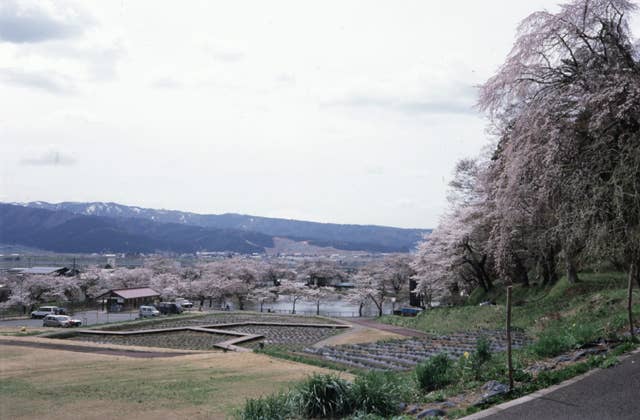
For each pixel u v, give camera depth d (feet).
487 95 55.26
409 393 23.79
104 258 411.34
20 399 38.45
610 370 23.20
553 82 50.78
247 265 268.62
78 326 124.16
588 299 62.03
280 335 100.94
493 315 82.74
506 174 56.03
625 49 47.03
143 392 39.93
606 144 43.55
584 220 43.27
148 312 147.13
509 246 76.48
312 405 21.77
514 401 19.38
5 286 193.16
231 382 43.29
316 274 314.14
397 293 233.14
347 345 70.18
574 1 48.80
